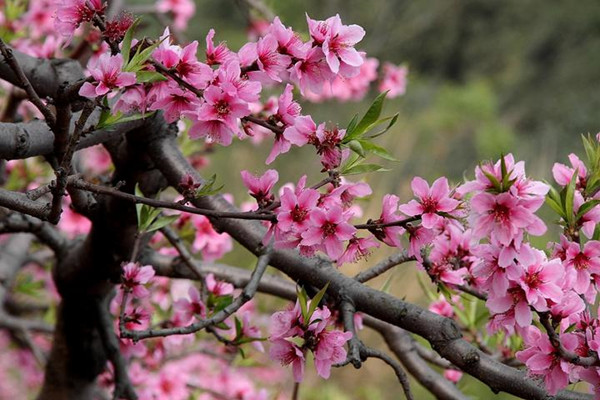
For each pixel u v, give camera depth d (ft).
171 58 4.77
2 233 6.10
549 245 5.08
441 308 6.10
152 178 5.72
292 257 5.32
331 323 5.47
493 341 6.26
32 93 4.79
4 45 4.69
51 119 4.88
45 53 6.48
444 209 4.89
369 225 4.93
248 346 7.68
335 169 4.93
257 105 6.37
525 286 4.78
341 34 4.86
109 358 6.04
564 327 4.97
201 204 5.48
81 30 6.33
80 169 6.69
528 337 4.99
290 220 4.82
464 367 5.09
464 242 5.38
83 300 6.10
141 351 6.21
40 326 7.85
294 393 5.84
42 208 4.84
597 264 4.95
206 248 6.24
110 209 5.74
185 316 5.66
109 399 7.27
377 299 5.22
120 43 4.87
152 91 4.81
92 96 4.72
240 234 5.41
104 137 5.33
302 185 4.84
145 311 5.52
